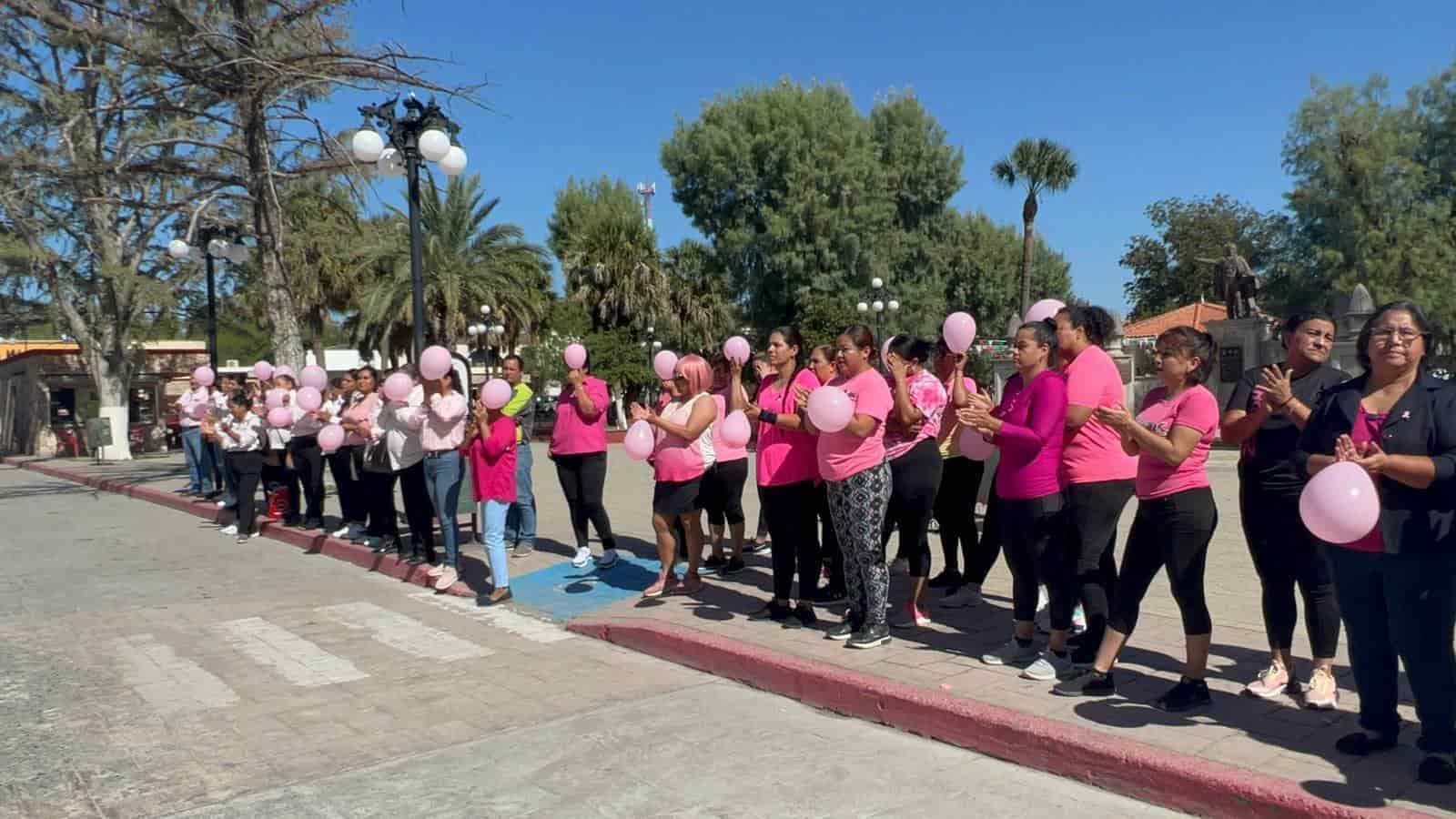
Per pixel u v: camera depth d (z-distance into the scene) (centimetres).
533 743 451
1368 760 373
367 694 532
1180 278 5469
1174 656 523
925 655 538
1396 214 3266
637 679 559
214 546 1082
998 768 416
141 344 2644
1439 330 3025
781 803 381
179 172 1552
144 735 469
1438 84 3384
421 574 841
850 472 541
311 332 3294
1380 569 351
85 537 1166
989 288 4453
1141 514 438
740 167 3481
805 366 673
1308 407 424
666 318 3766
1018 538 499
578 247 3831
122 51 1500
